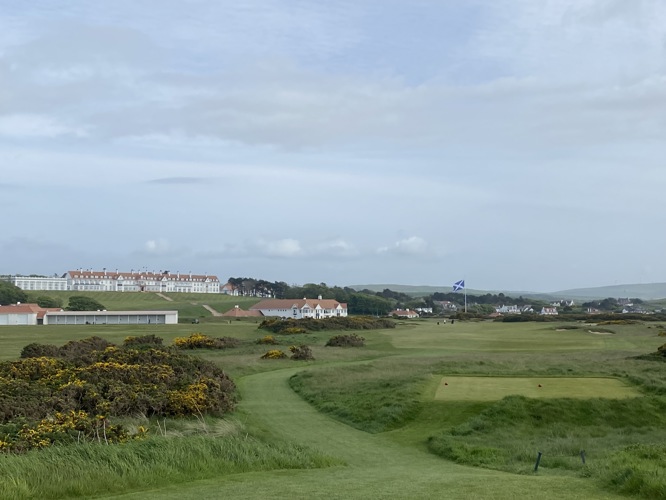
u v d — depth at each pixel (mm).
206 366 34844
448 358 47406
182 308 169625
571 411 26141
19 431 18234
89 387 25250
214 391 27922
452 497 12102
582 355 50781
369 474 16250
